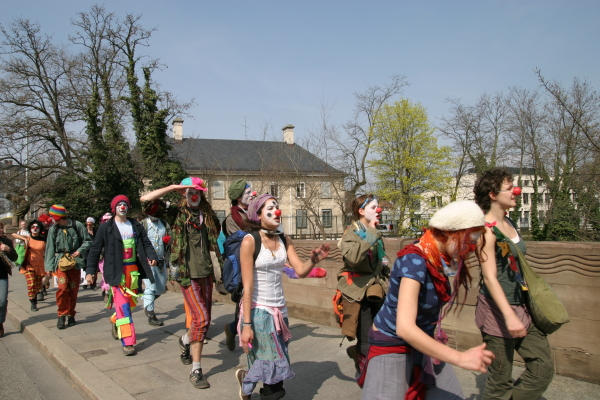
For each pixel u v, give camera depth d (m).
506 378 2.77
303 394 3.88
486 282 2.59
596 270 3.62
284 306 3.43
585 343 3.70
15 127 26.88
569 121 19.50
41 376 4.98
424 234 2.26
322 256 3.27
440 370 2.36
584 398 3.40
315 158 27.17
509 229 2.93
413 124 29.75
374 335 2.38
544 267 3.91
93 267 5.48
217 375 4.45
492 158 28.42
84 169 27.80
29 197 27.47
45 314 8.09
